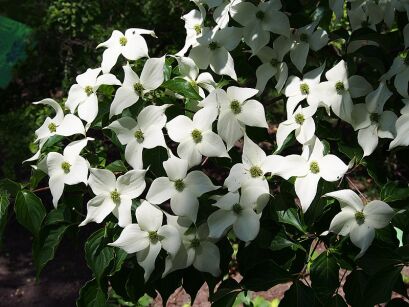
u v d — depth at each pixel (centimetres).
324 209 59
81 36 185
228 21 68
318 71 64
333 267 57
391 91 65
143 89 60
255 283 58
